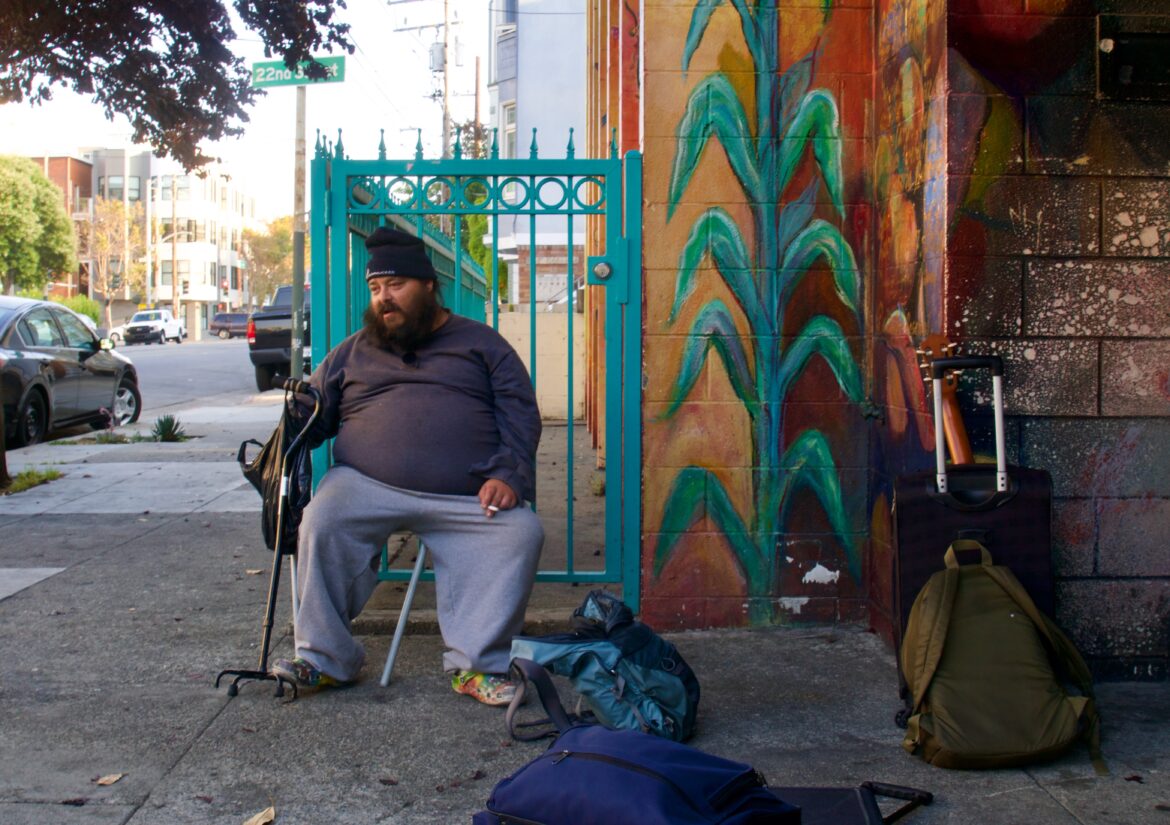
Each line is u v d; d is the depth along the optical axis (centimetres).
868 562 482
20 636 481
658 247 473
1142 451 409
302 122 1016
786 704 398
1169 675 416
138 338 5481
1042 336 403
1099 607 412
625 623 366
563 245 2061
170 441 1216
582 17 2545
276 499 412
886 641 459
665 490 479
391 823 309
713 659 447
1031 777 335
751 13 469
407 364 419
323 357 508
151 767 344
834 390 479
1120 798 320
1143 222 404
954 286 398
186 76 800
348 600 417
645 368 476
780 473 480
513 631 406
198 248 8638
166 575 593
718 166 471
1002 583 357
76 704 398
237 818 311
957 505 372
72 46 761
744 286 474
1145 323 406
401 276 409
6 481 870
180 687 417
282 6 775
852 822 286
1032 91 397
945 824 304
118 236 7594
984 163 397
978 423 402
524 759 351
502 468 408
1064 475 408
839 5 471
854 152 474
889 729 374
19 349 1188
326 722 382
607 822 238
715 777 251
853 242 475
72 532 707
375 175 504
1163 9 398
